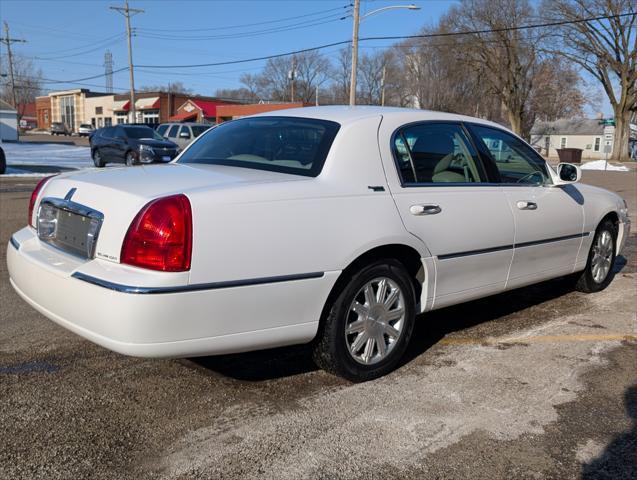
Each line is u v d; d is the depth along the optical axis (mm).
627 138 49438
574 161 42688
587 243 5324
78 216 3195
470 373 3818
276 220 3096
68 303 2996
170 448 2863
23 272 3363
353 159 3533
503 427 3139
